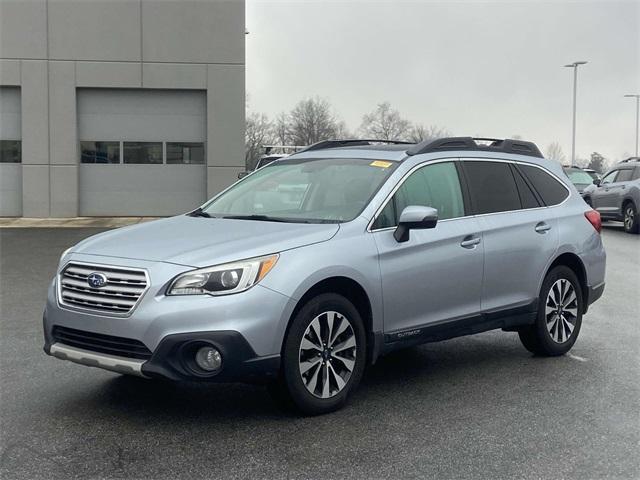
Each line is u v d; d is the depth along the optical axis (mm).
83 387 5215
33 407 4750
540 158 6715
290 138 68000
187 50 21781
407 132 64938
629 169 19234
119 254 4430
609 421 4617
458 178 5711
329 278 4543
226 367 4090
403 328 5039
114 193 22359
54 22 21281
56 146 21672
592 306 8797
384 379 5566
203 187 22656
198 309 4059
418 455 4004
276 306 4223
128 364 4113
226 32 21844
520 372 5801
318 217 5129
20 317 7863
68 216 21938
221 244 4430
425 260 5121
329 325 4559
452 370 5855
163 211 22578
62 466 3789
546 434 4367
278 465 3832
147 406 4793
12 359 6000
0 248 14641
